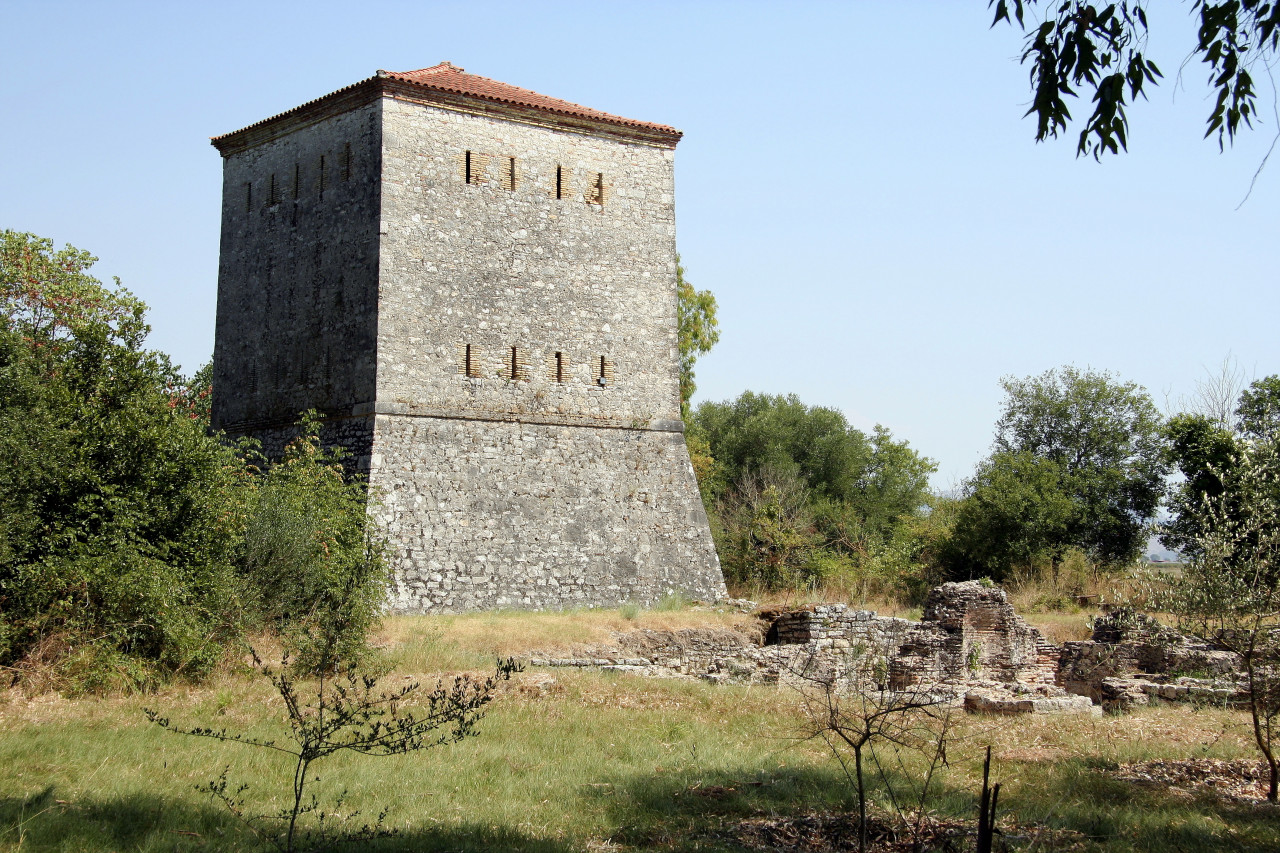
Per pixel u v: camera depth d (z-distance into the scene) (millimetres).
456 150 31047
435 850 10375
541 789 12875
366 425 29109
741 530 44250
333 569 22797
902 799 12492
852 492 68688
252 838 10664
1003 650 24562
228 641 20234
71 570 18594
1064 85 9656
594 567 31422
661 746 15516
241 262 33906
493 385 30922
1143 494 46469
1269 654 14195
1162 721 17906
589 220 33125
